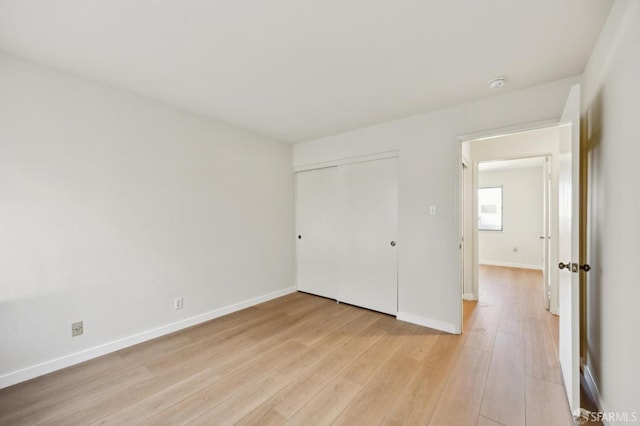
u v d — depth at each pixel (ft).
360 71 7.18
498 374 6.88
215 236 10.75
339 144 12.36
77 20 5.30
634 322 4.13
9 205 6.49
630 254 4.26
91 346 7.69
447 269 9.32
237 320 10.46
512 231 20.26
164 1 4.80
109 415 5.55
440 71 7.15
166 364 7.40
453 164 9.23
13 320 6.54
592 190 6.25
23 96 6.66
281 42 6.01
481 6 4.91
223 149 11.03
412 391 6.27
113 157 8.11
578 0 4.72
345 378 6.77
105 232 7.96
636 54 4.00
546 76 7.33
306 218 14.01
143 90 8.31
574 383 5.39
